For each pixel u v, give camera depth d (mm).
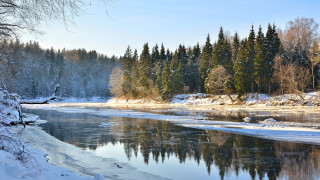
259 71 55000
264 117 28062
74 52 154000
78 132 18875
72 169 9227
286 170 9586
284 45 65688
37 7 4961
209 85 61125
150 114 34250
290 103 47375
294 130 17875
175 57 76000
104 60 146500
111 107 54406
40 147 13055
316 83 55125
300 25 63188
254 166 10172
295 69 49594
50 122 25406
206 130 19500
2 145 6121
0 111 6652
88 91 106688
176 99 69562
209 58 69062
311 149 12688
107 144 14547
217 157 11609
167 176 9016
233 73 63125
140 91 77062
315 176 8883
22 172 4262
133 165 10297
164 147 13773
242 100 56156
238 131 18547
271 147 13305
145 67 77500
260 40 57000
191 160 11172
